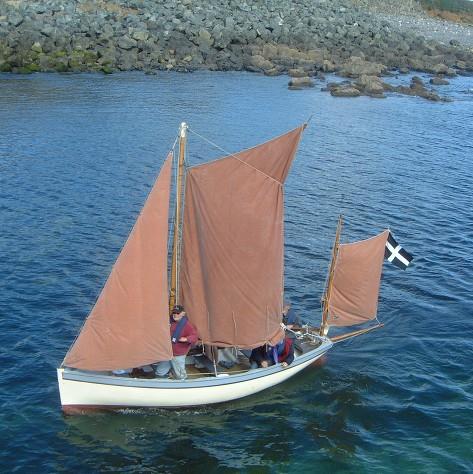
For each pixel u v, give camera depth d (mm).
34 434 19422
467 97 85375
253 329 21312
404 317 27625
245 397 21688
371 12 145250
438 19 161250
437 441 19859
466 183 48094
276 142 19938
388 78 95062
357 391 22281
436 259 33750
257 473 18422
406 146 58438
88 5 103375
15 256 31578
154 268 19547
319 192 44062
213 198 20016
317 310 28000
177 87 78750
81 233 34969
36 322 25750
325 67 96438
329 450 19406
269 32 105000
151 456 18891
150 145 53031
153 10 105125
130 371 20781
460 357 24594
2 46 82875
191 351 22281
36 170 45250
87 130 56812
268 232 20656
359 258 23688
